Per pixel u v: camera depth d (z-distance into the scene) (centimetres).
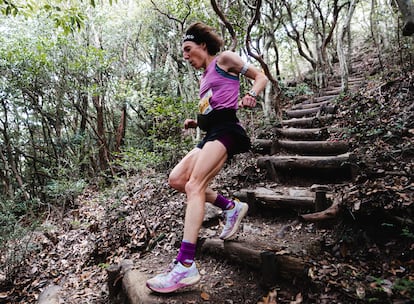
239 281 180
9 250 339
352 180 261
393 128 296
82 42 779
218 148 163
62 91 694
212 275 192
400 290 133
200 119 173
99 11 792
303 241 200
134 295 174
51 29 667
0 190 715
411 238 167
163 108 429
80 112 747
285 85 643
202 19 552
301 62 979
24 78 632
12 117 725
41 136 788
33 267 321
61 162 698
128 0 856
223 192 303
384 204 181
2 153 716
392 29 579
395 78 411
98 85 741
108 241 307
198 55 179
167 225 279
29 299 266
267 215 256
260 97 523
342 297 143
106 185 649
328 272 157
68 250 345
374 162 254
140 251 268
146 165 420
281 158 319
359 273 155
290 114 509
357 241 181
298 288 161
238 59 168
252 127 465
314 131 388
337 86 609
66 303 222
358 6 834
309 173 308
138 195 389
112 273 208
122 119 805
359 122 352
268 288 167
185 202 303
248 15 530
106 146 764
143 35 855
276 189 296
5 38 639
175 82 758
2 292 290
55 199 569
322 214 200
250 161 360
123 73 823
